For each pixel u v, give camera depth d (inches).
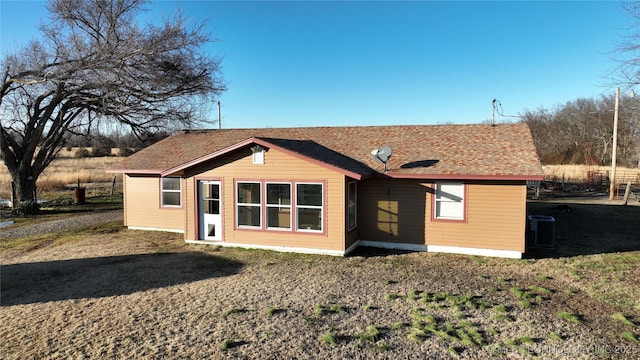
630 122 1557.6
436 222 516.1
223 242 549.3
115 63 913.5
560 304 324.8
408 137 635.5
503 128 614.2
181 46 1011.3
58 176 1457.9
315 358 239.0
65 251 542.3
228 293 359.6
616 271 417.1
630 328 277.0
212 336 271.3
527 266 444.5
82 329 289.6
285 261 469.1
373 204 543.8
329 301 334.6
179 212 671.8
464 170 491.8
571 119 2096.5
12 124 945.5
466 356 239.0
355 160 577.6
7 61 882.1
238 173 536.1
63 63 892.0
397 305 323.9
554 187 1306.6
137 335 276.2
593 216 788.6
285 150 503.5
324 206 496.4
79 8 909.8
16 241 618.8
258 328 282.7
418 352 244.4
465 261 467.8
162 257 497.7
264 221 525.7
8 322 307.1
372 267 442.0
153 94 1023.6
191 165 552.7
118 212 890.7
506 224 486.9
